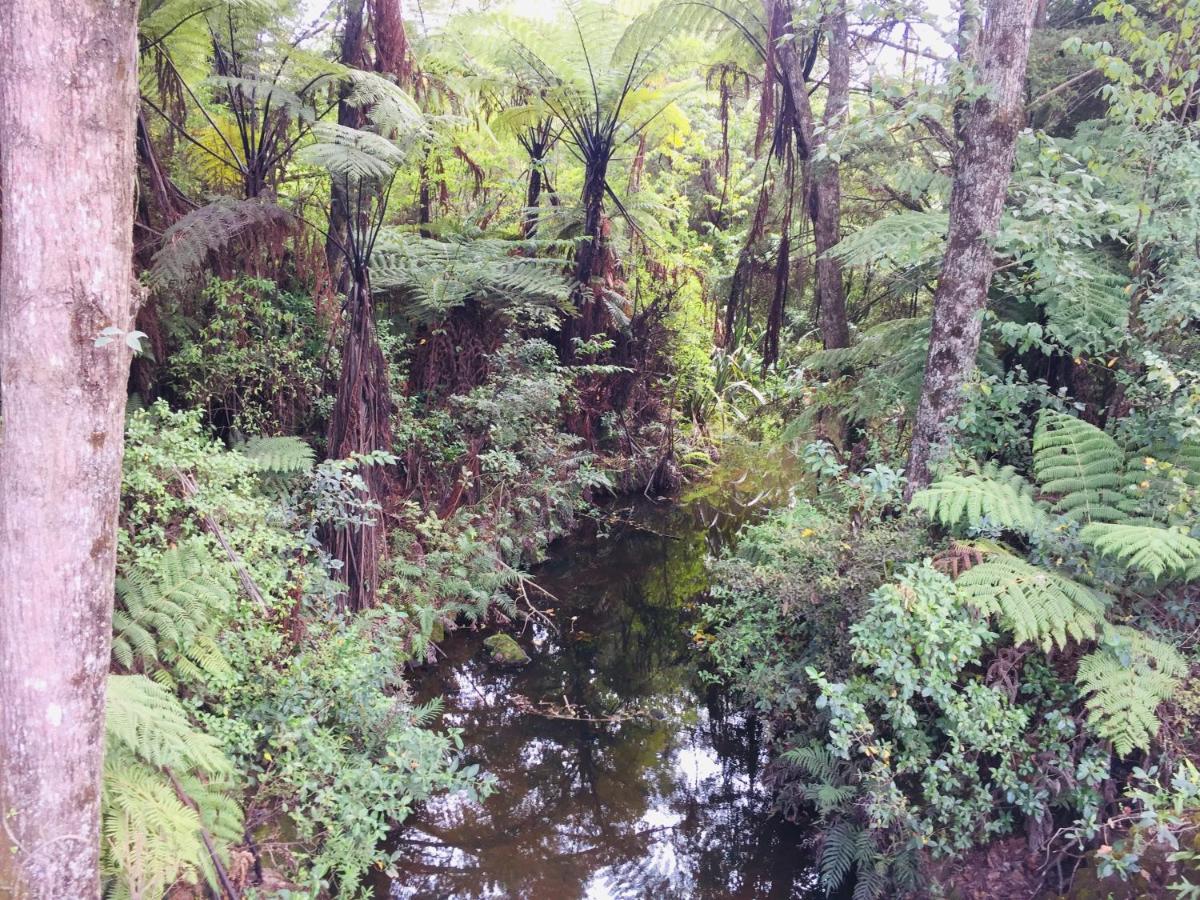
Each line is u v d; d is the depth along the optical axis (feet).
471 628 19.17
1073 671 10.69
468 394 23.52
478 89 26.16
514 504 22.45
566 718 16.07
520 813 13.34
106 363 5.95
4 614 5.89
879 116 13.30
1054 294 13.73
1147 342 12.55
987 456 14.28
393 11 18.47
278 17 17.46
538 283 24.11
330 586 13.57
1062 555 11.07
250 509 11.81
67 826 6.21
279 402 17.58
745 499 29.50
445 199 29.60
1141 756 10.15
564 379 25.08
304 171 21.88
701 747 15.44
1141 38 12.55
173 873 7.54
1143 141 12.59
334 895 10.55
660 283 30.81
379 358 16.24
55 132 5.48
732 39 22.40
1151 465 11.00
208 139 20.86
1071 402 14.23
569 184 33.55
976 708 9.98
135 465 11.29
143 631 9.62
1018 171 15.12
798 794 12.76
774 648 13.76
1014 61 11.93
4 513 5.83
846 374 20.42
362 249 16.52
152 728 7.95
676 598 22.26
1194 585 10.76
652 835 13.01
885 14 13.61
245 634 10.85
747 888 11.92
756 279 27.61
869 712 11.38
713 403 34.47
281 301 18.21
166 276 14.02
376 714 11.41
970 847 10.60
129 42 5.77
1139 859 9.03
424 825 12.79
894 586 10.33
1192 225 11.97
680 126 29.50
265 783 10.25
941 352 12.98
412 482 21.04
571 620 20.62
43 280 5.60
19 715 5.95
